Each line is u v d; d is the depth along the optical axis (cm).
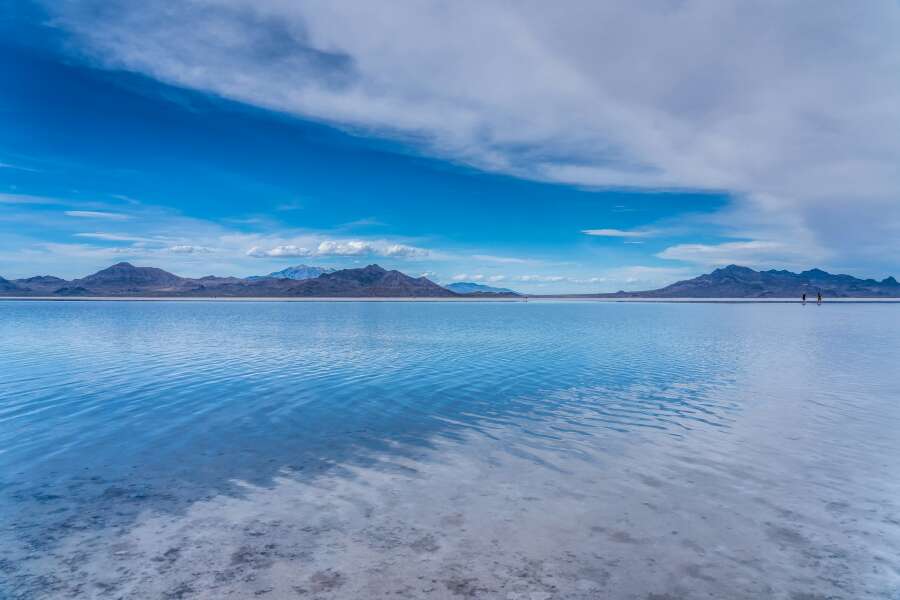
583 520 729
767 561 620
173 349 2900
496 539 673
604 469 941
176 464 974
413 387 1741
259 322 5762
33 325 5084
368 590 556
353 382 1830
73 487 857
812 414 1355
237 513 754
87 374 2014
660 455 1021
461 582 572
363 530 699
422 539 672
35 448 1073
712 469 940
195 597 543
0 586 562
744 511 761
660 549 648
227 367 2198
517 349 2880
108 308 11406
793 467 948
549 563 613
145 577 582
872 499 804
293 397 1576
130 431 1202
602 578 581
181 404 1484
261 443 1105
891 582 576
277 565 608
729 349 2903
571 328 4738
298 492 835
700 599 543
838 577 586
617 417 1331
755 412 1381
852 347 3016
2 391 1673
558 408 1433
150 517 741
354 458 1006
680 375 1981
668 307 13150
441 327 4897
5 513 754
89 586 563
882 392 1647
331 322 5781
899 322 5734
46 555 632
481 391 1667
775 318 6800
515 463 975
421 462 983
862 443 1095
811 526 712
